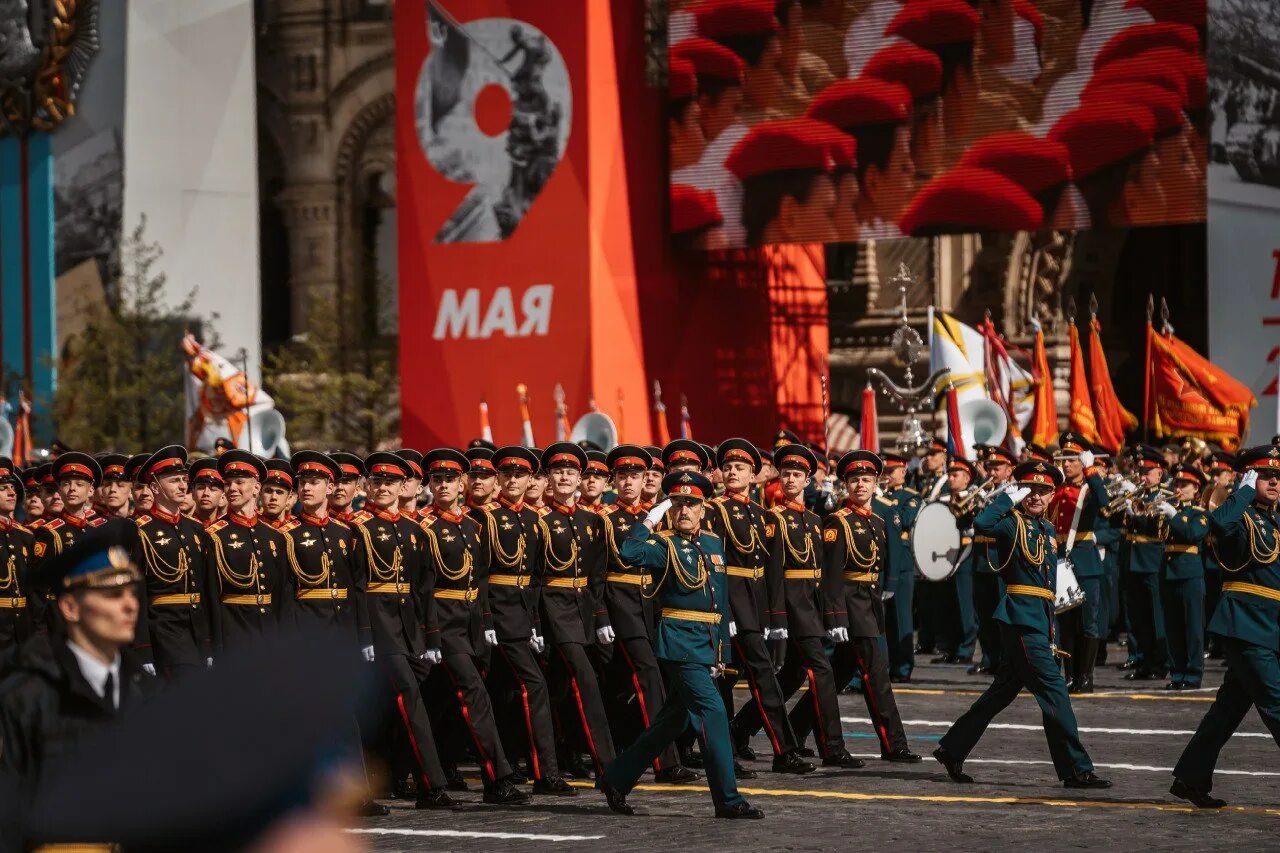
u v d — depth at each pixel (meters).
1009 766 31.16
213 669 5.07
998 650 46.38
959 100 71.00
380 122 105.75
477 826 25.72
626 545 25.94
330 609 28.41
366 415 101.50
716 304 81.25
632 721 31.19
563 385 74.12
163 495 28.77
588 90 74.00
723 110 74.31
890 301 98.56
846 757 31.17
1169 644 43.53
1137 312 100.88
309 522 28.95
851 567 31.61
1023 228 70.25
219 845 4.54
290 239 106.69
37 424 93.75
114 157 94.62
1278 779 29.25
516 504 30.03
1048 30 69.56
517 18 75.19
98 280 94.62
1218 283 68.00
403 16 77.06
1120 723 36.84
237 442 73.62
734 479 30.73
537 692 29.44
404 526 28.59
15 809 9.20
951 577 50.31
